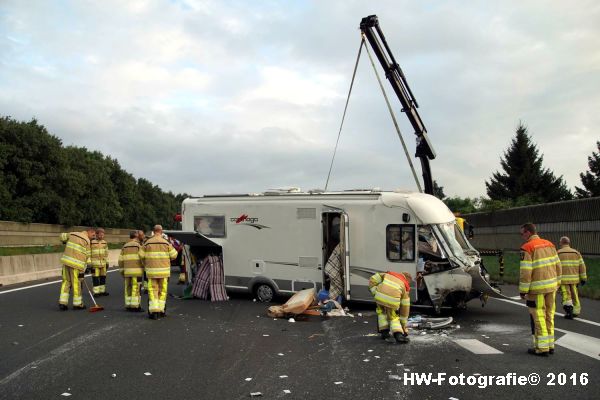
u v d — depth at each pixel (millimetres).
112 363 7562
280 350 8461
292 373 7105
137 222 78812
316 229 13219
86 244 12734
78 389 6359
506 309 13023
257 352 8312
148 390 6336
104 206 57625
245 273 14117
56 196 44250
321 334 9781
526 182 56375
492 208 37656
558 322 11039
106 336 9461
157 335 9586
